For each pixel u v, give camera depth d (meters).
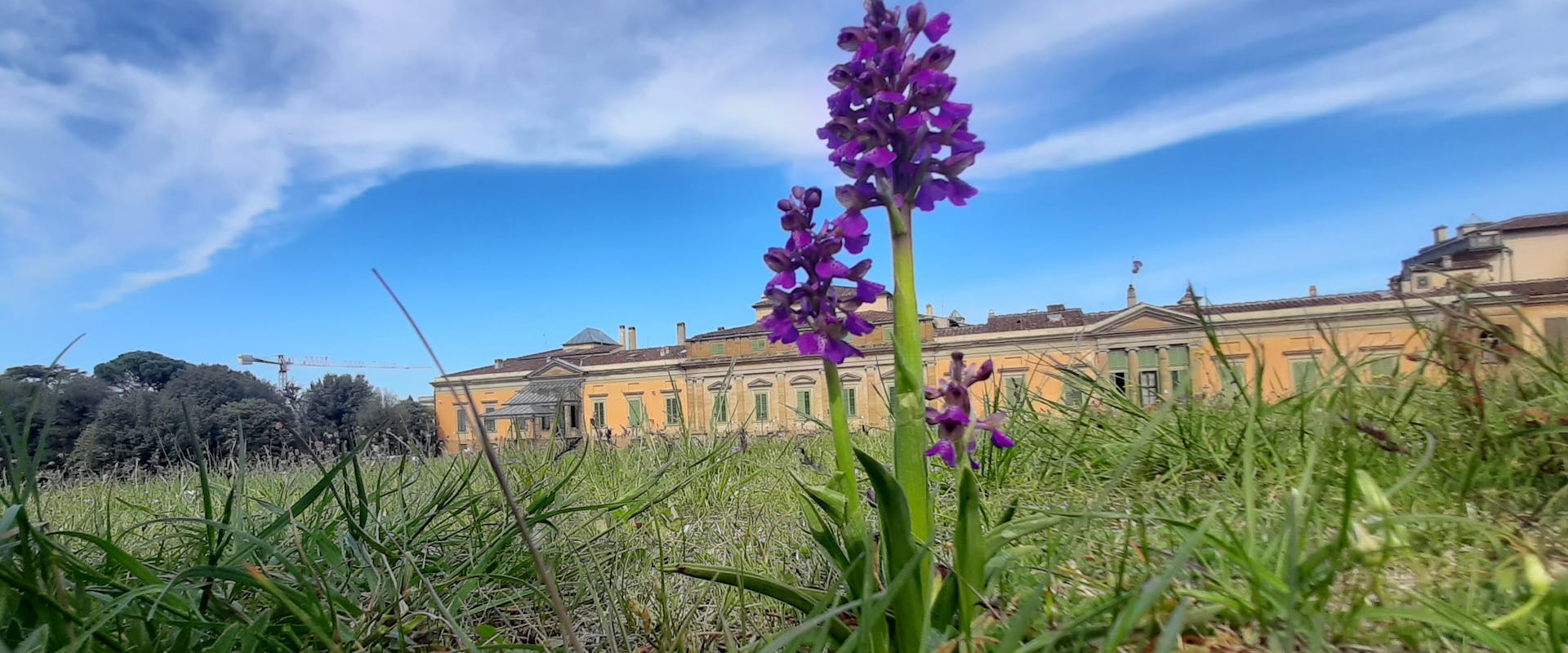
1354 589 1.85
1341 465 2.95
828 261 1.80
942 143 1.81
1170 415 4.02
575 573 2.91
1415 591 1.98
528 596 2.71
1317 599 1.83
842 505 1.79
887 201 1.73
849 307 1.82
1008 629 1.64
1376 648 1.73
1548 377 3.29
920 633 1.68
